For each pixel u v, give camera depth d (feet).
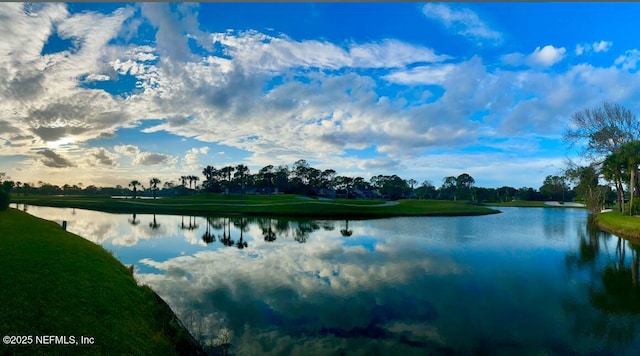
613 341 37.19
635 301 49.62
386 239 108.68
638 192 162.09
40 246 55.72
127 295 40.70
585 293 53.26
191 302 47.65
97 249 65.77
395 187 596.29
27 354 23.20
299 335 37.96
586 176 189.98
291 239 108.58
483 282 58.85
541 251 89.30
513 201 510.58
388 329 39.75
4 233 65.57
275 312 44.34
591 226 153.38
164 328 36.01
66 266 44.86
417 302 48.60
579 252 88.28
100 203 305.94
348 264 71.51
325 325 40.57
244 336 37.52
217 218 187.11
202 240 106.52
